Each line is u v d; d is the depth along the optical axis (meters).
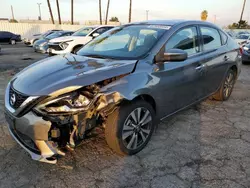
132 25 3.71
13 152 2.78
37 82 2.37
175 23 3.40
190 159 2.72
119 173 2.46
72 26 31.16
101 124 2.71
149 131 2.92
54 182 2.32
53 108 2.18
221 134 3.35
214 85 4.17
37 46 13.22
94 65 2.69
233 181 2.36
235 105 4.58
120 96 2.41
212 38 4.02
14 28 28.69
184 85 3.30
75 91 2.28
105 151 2.85
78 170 2.50
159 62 2.91
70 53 3.52
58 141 2.30
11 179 2.34
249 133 3.39
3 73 7.14
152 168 2.55
